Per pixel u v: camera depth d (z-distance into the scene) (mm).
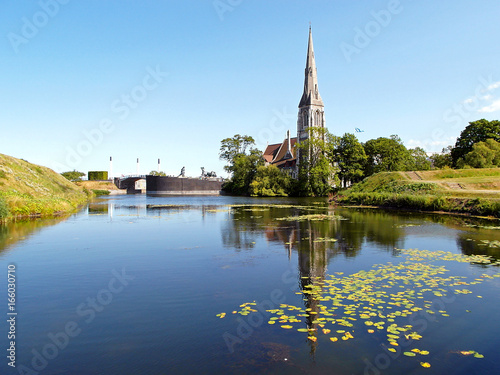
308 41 122312
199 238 21469
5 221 31094
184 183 131125
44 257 16391
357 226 26297
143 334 8289
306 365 6875
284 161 140250
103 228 26266
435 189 43969
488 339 7902
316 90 122812
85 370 6793
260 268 14156
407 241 19672
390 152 90688
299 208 47125
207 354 7344
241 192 114875
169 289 11570
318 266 14344
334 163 97312
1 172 42562
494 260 14914
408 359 7074
